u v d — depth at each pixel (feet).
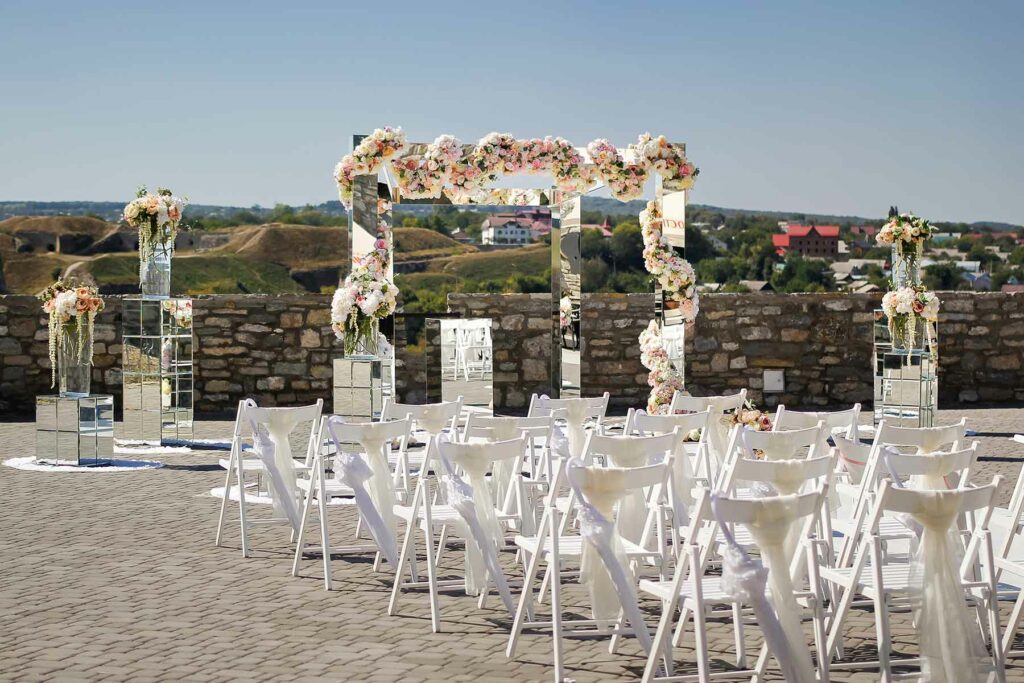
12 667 16.46
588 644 17.74
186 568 22.59
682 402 26.30
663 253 36.86
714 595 15.05
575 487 16.40
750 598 13.76
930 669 14.62
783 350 51.06
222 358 50.19
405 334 46.60
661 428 23.07
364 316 34.71
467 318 46.06
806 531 15.17
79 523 26.84
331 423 20.98
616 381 51.29
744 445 20.52
